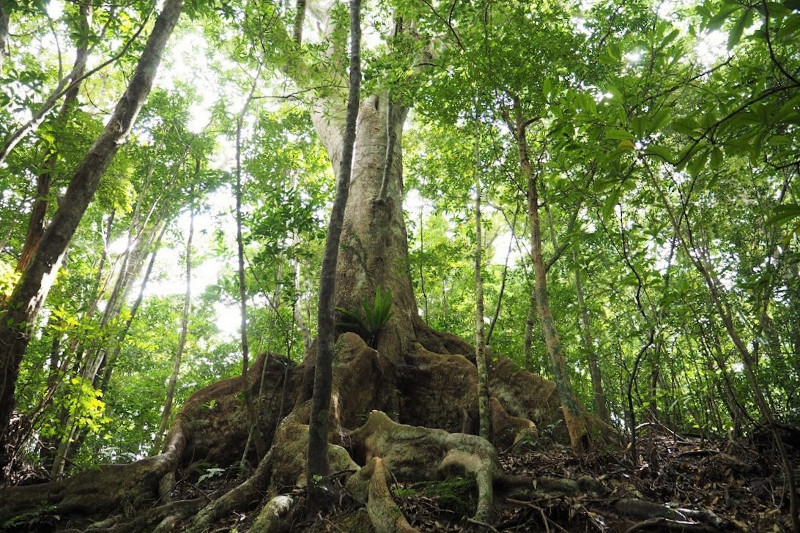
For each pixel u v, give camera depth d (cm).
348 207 979
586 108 240
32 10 571
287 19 843
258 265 757
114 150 635
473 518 365
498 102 608
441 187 1190
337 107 1177
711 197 679
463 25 671
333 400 609
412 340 833
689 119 193
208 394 719
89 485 533
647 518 340
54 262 592
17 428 589
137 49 812
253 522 410
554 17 645
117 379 1339
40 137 743
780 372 475
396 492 402
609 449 509
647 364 515
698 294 408
